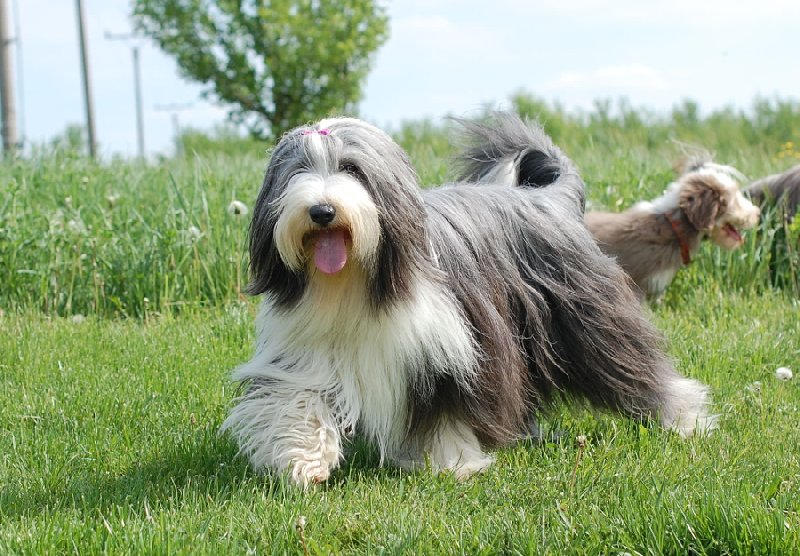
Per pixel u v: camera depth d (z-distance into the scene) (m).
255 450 3.18
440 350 3.13
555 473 3.23
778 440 3.44
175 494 3.09
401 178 3.08
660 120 12.96
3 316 4.62
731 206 5.07
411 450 3.23
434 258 3.16
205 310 4.74
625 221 5.05
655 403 3.51
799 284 5.25
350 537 2.92
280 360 3.17
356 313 3.09
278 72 11.66
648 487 3.07
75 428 3.55
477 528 2.89
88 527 2.90
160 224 5.21
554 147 3.81
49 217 5.21
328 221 2.96
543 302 3.38
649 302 4.99
